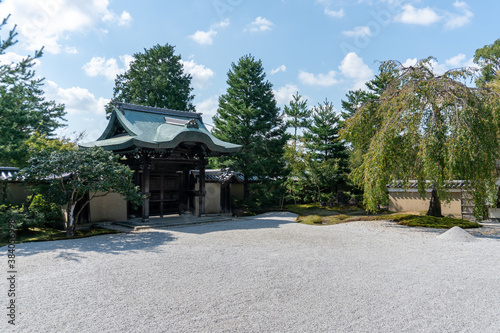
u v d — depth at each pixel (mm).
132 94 28953
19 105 14625
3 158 13398
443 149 11062
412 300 5105
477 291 5531
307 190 26391
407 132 11875
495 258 7922
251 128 20562
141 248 8914
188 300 5062
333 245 9469
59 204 11203
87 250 8656
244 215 18406
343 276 6359
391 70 13883
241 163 20188
